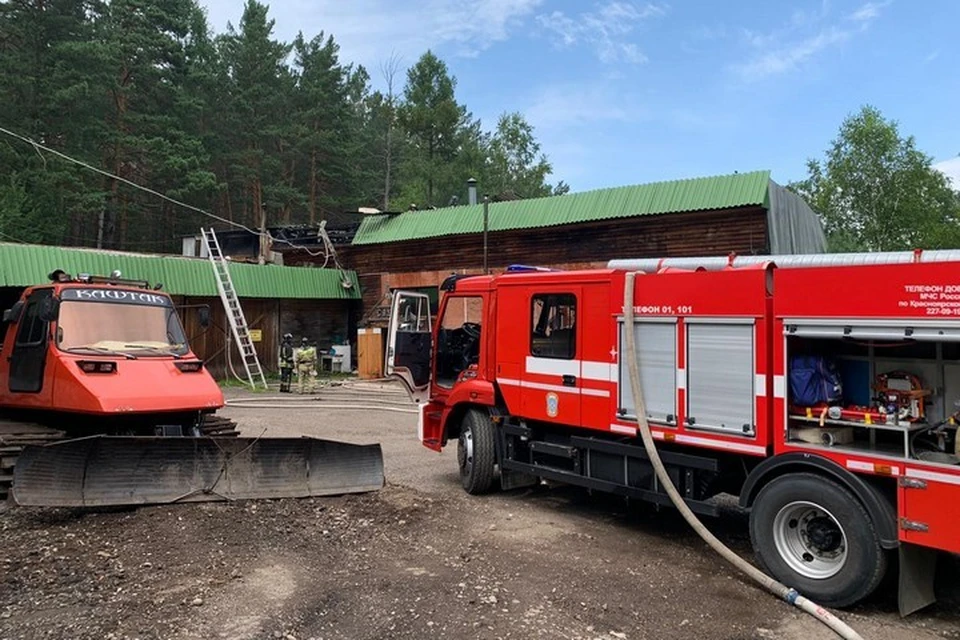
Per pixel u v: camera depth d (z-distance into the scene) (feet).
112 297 26.96
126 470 22.04
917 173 127.13
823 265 17.21
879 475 15.38
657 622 15.02
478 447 26.61
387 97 172.96
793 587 16.58
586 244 65.00
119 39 110.42
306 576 17.07
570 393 23.02
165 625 13.97
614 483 21.99
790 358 17.12
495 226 69.62
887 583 16.81
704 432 18.79
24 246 52.31
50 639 13.26
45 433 24.39
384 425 44.24
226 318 70.59
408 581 16.94
